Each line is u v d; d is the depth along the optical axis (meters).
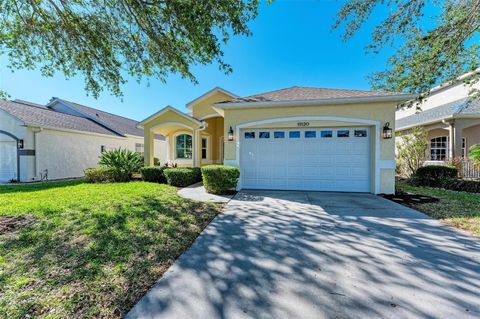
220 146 15.88
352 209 5.95
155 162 19.08
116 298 2.38
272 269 2.96
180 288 2.55
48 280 2.67
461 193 7.90
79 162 14.85
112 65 6.65
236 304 2.29
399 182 10.64
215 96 14.04
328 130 8.50
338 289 2.53
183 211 5.67
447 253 3.39
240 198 7.33
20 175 11.73
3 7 5.18
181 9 4.71
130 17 5.61
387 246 3.66
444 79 7.16
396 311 2.18
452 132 11.08
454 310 2.19
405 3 6.09
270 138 8.95
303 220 5.05
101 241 3.75
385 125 7.87
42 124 12.54
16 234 4.00
